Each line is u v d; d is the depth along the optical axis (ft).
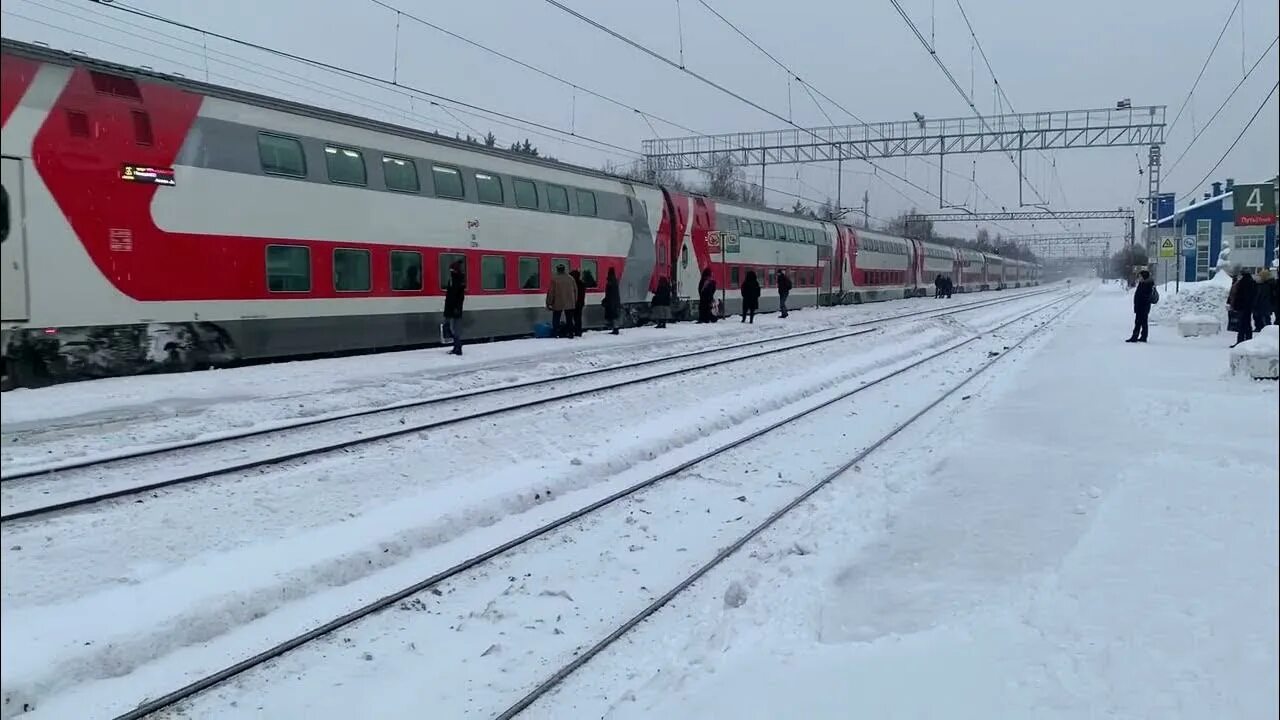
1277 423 34.65
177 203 44.78
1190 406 39.04
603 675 18.12
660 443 38.83
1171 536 20.76
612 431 40.75
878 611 18.78
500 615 20.89
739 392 53.88
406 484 30.78
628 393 49.67
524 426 39.50
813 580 21.38
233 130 48.32
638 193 93.25
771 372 62.59
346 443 34.01
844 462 36.63
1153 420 35.96
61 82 39.93
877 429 43.91
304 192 52.60
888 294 185.26
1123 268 318.86
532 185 75.66
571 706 16.84
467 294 67.46
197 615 19.45
